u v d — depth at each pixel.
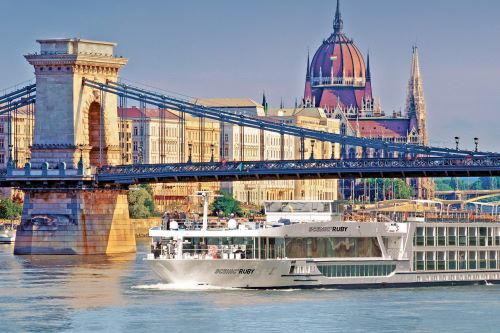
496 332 198.75
